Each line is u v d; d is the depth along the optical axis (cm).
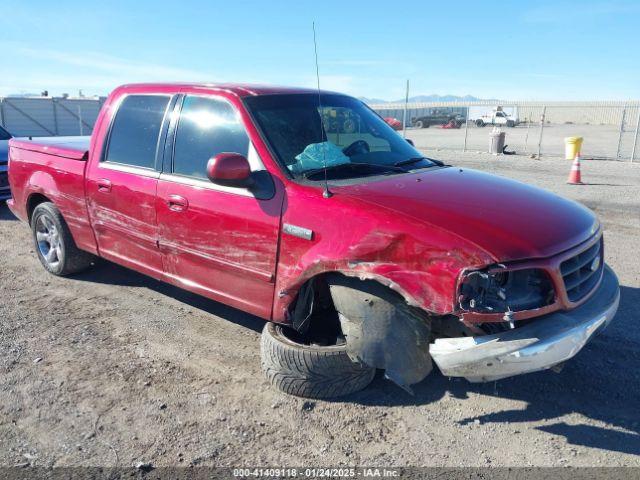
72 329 472
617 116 4297
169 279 454
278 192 363
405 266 306
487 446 318
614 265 639
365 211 324
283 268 359
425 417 346
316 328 393
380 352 324
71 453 313
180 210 419
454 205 332
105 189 485
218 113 416
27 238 773
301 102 434
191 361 417
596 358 414
